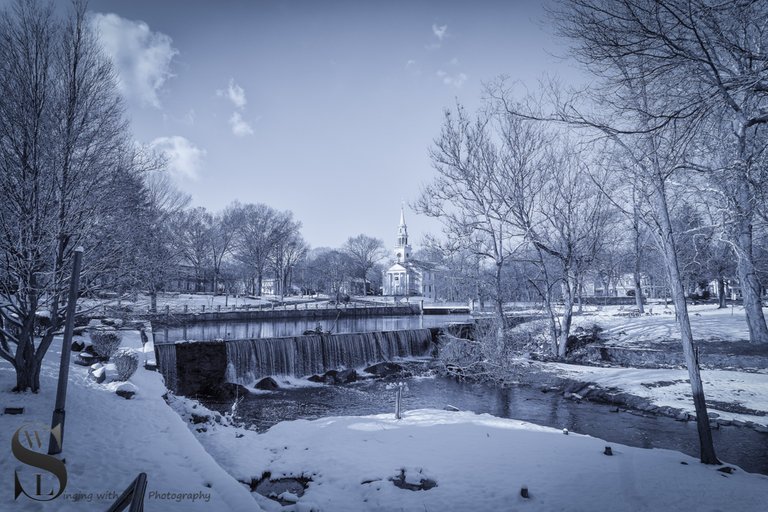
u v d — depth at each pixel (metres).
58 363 16.80
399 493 9.38
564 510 8.68
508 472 10.66
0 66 10.91
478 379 27.73
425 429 14.45
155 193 21.98
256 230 82.88
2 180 10.59
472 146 31.39
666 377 24.17
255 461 11.09
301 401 23.12
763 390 20.77
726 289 64.56
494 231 31.70
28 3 11.49
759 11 5.26
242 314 47.22
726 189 7.61
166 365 24.50
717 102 5.92
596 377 25.16
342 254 117.12
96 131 12.22
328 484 9.92
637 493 9.45
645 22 5.75
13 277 11.53
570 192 31.05
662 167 9.42
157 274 18.61
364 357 33.78
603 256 40.50
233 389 24.53
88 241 12.44
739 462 13.69
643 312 42.81
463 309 67.12
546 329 37.75
